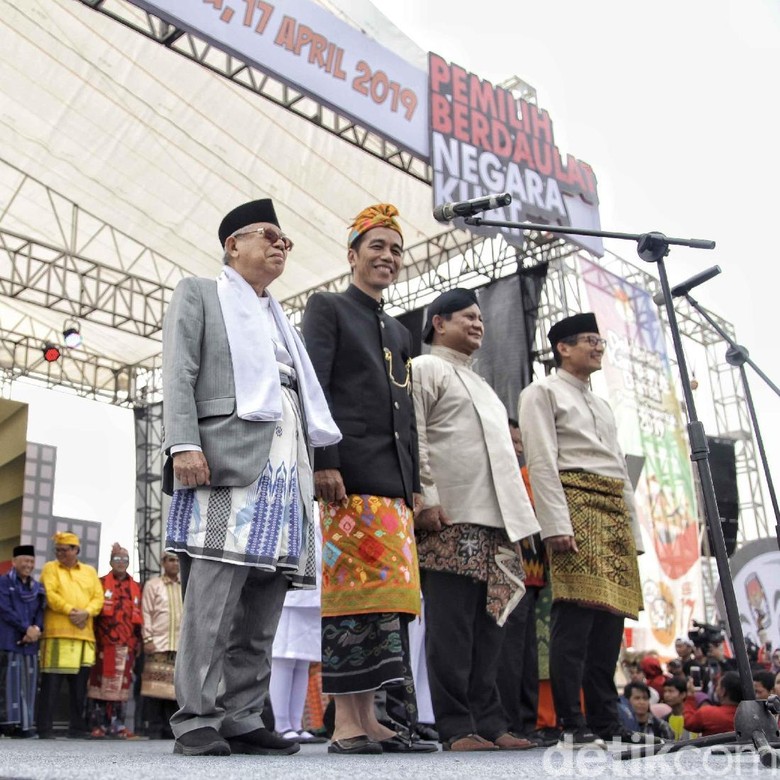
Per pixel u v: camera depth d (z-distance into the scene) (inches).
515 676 145.6
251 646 98.0
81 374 577.0
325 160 380.5
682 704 254.8
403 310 450.0
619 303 411.8
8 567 397.4
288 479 95.8
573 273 410.6
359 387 118.4
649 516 385.1
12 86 371.6
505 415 138.3
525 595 151.7
